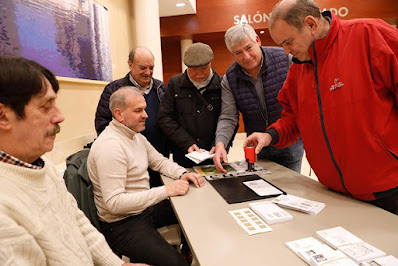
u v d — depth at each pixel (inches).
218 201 49.6
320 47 43.6
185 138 78.0
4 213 24.4
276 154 78.8
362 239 34.3
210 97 80.8
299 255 31.4
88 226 41.6
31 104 26.0
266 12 211.5
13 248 23.7
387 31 39.4
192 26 219.1
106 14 121.5
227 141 73.4
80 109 100.9
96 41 111.7
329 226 38.2
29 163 29.0
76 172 59.9
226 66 266.8
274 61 70.5
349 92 41.6
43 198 29.0
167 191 53.9
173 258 55.4
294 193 51.2
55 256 28.3
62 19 86.9
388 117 40.6
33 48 73.2
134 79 88.1
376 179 41.7
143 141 69.4
